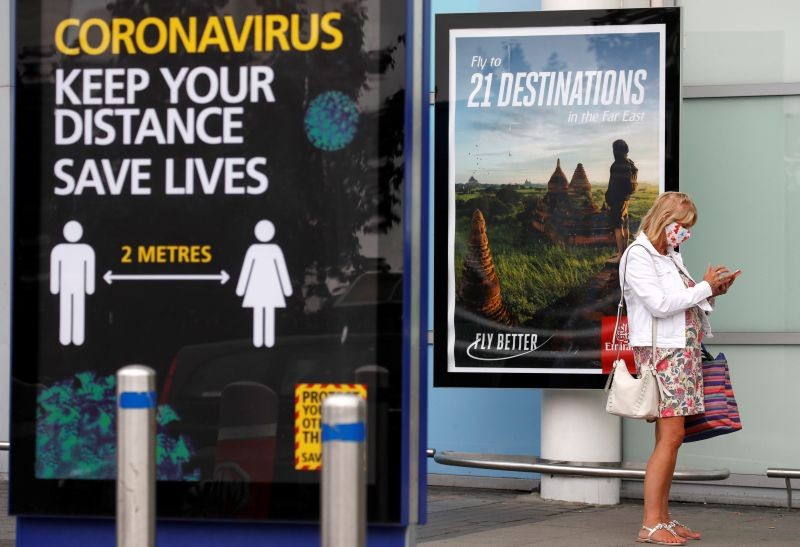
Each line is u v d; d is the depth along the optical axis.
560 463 8.02
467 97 7.77
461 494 8.80
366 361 4.28
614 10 7.61
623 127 7.63
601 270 7.62
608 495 8.16
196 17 4.39
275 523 4.38
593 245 7.63
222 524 4.40
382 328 4.27
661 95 7.58
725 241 8.70
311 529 4.37
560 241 7.66
